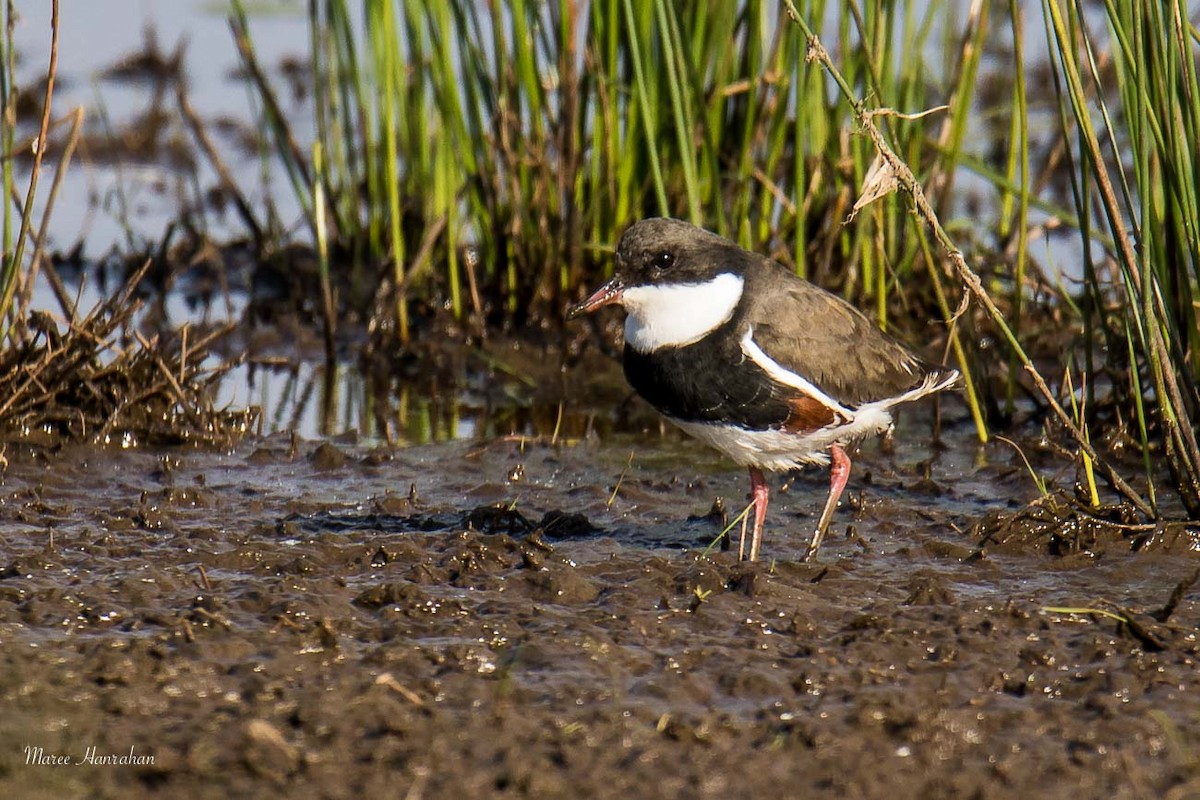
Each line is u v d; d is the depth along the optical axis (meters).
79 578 10.41
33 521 11.59
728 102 15.62
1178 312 12.43
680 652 9.39
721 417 11.07
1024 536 11.36
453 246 16.30
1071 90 10.55
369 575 10.63
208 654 9.18
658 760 8.12
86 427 13.51
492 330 16.67
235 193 18.12
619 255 11.12
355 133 18.27
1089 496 11.86
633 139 15.58
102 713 8.52
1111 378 13.81
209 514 12.06
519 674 9.07
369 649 9.37
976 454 13.86
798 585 10.59
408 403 15.38
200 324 16.88
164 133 21.31
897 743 8.35
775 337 10.91
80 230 18.92
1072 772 8.07
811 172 15.62
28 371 13.29
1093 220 17.88
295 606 9.80
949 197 16.03
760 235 15.85
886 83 14.23
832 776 8.01
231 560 10.80
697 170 15.42
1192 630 9.72
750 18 14.87
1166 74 10.60
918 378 11.66
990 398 14.57
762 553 11.45
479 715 8.56
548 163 16.06
